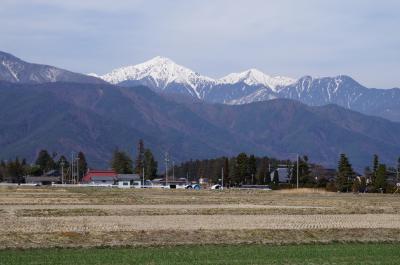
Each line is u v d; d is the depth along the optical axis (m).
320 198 136.62
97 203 103.56
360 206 102.69
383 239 59.94
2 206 93.38
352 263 44.59
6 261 43.94
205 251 49.47
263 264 43.50
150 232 58.84
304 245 54.53
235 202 112.00
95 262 43.72
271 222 69.81
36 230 59.75
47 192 150.38
